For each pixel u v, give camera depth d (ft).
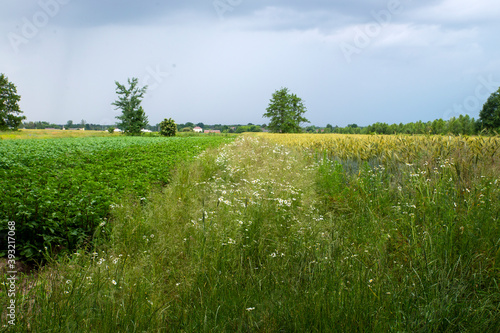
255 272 11.14
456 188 17.08
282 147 45.34
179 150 58.44
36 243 13.67
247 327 8.18
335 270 10.28
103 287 9.19
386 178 22.27
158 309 8.68
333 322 7.85
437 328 7.96
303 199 18.90
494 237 11.98
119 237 13.64
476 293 9.66
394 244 13.46
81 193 19.33
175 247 12.56
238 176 27.55
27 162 38.91
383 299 8.92
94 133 221.46
